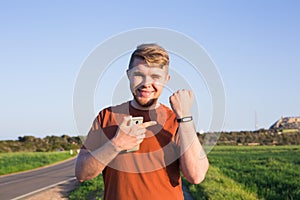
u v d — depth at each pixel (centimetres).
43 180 2314
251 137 7181
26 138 8256
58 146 8094
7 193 1739
